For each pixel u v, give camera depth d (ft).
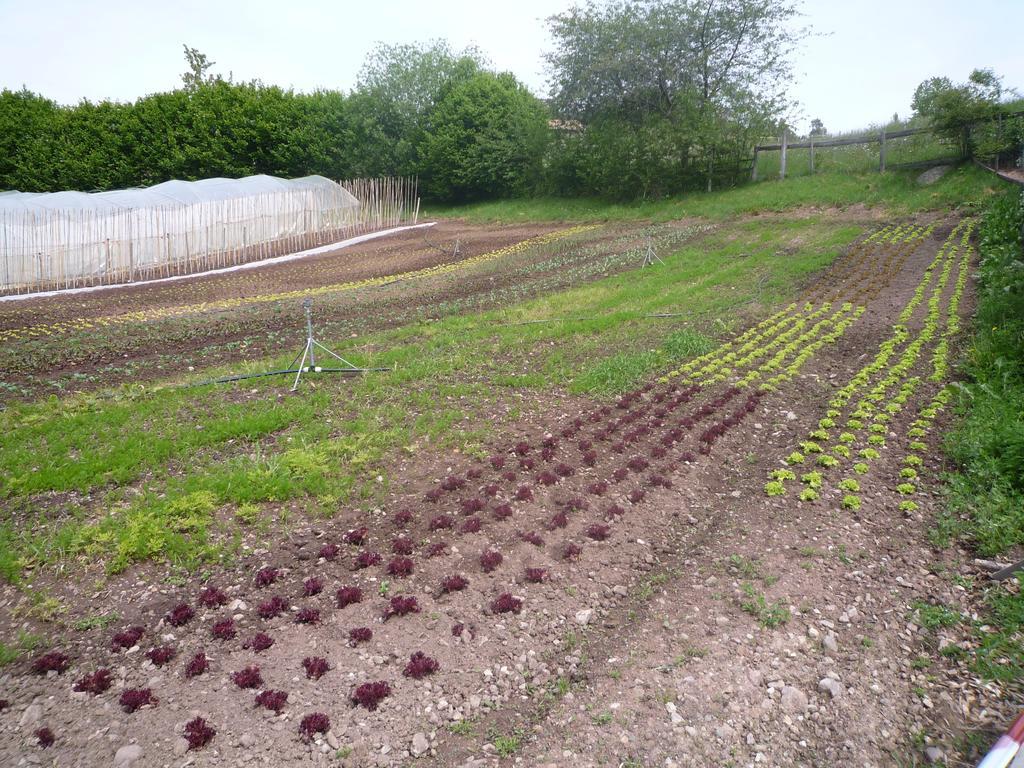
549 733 12.73
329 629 15.53
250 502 20.59
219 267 76.38
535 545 18.70
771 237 67.87
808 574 17.28
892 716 12.89
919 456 23.21
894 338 35.45
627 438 25.18
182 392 30.48
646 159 99.91
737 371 32.76
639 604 16.47
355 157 136.98
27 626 15.58
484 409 28.48
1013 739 10.02
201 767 11.85
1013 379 26.99
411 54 136.98
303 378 32.19
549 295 51.96
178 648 14.96
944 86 83.20
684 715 12.98
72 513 20.02
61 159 126.21
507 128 126.62
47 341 42.39
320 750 12.30
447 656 14.75
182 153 124.98
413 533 19.35
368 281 66.18
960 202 69.10
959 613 15.52
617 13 101.65
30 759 12.01
